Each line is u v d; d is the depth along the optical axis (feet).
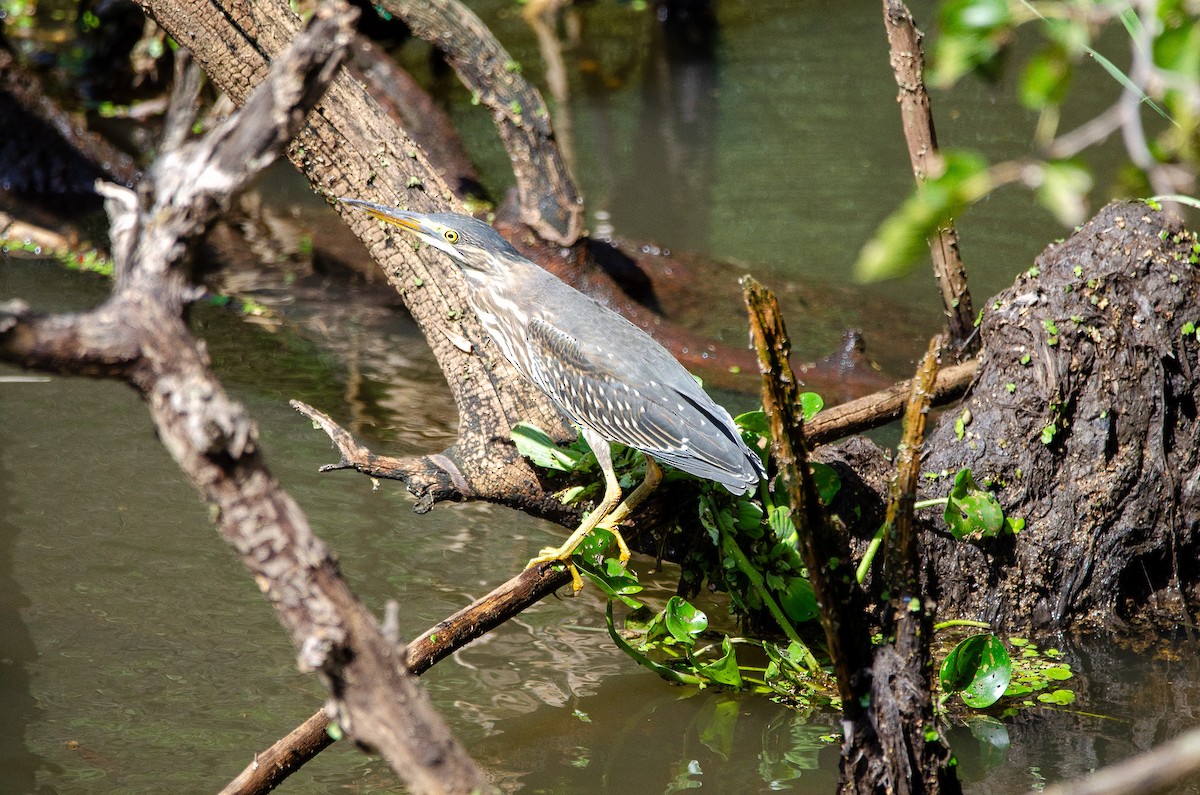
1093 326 33.96
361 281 58.54
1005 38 11.62
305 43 16.06
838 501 32.76
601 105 79.00
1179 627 33.63
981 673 28.58
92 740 27.63
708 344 50.65
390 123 36.32
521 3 96.99
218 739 27.86
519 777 27.12
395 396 47.80
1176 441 34.27
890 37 41.91
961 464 33.47
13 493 38.91
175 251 16.29
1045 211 64.75
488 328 33.19
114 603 33.47
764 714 29.94
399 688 17.08
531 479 32.01
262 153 16.38
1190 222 54.49
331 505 39.50
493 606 29.27
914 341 52.39
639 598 35.76
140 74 79.41
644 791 26.63
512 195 53.42
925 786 22.99
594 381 30.30
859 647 23.21
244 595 34.22
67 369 15.69
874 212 64.54
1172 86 10.67
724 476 28.48
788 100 79.56
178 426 16.16
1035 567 33.37
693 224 63.26
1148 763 11.22
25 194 65.10
